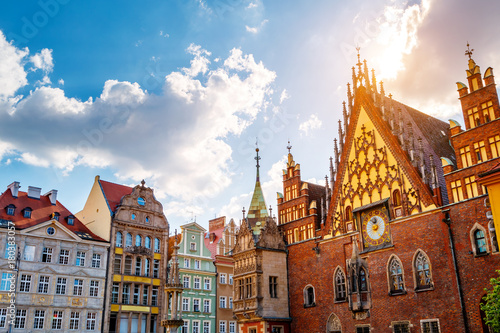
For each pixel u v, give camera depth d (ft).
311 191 191.72
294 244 182.09
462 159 133.18
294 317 174.19
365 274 152.56
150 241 227.81
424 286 135.23
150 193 234.58
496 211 96.17
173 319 132.26
